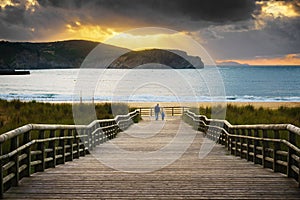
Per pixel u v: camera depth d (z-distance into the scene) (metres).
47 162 8.31
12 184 6.08
